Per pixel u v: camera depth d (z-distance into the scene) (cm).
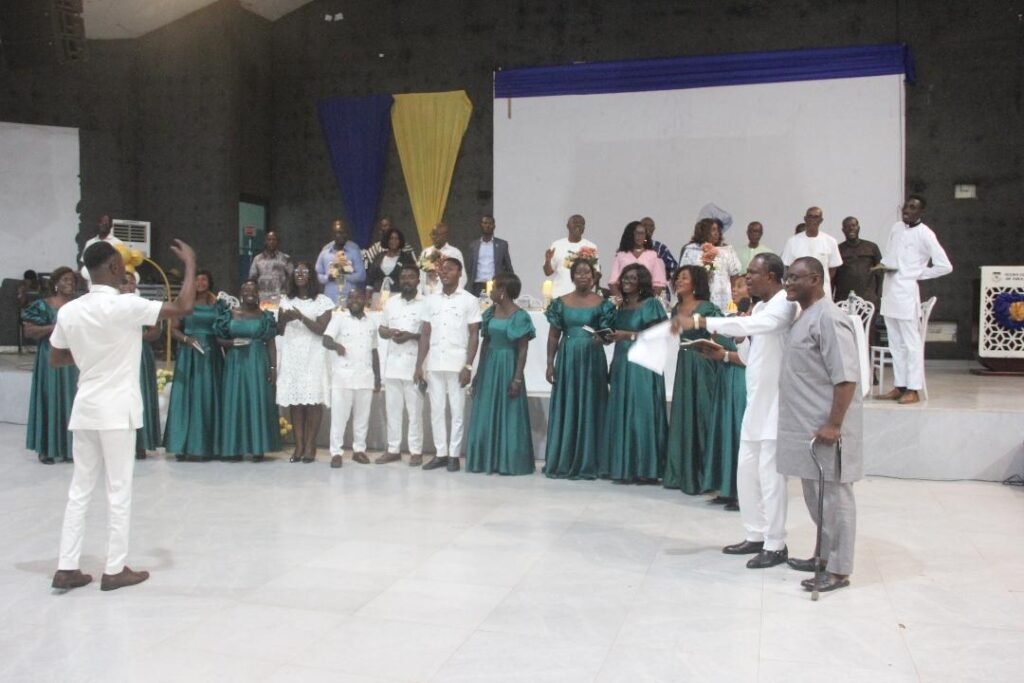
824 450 379
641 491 580
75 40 963
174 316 386
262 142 1273
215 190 1198
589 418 616
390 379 666
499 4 1205
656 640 329
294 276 670
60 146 1186
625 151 1147
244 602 369
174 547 450
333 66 1271
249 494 570
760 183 1104
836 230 1084
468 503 544
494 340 636
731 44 1129
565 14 1183
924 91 1074
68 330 380
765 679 296
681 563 424
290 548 447
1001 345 886
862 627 343
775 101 1096
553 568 415
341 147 1258
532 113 1178
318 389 672
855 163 1074
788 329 401
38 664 309
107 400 384
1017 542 461
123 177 1224
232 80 1197
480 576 402
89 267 391
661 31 1151
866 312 734
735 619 351
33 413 686
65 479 625
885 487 591
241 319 677
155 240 1230
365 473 640
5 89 1203
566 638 330
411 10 1238
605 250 1159
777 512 419
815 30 1101
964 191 1066
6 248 1163
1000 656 315
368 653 316
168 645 324
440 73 1230
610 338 602
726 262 763
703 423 564
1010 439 600
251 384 677
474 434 641
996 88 1055
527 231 1186
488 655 314
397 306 666
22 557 438
